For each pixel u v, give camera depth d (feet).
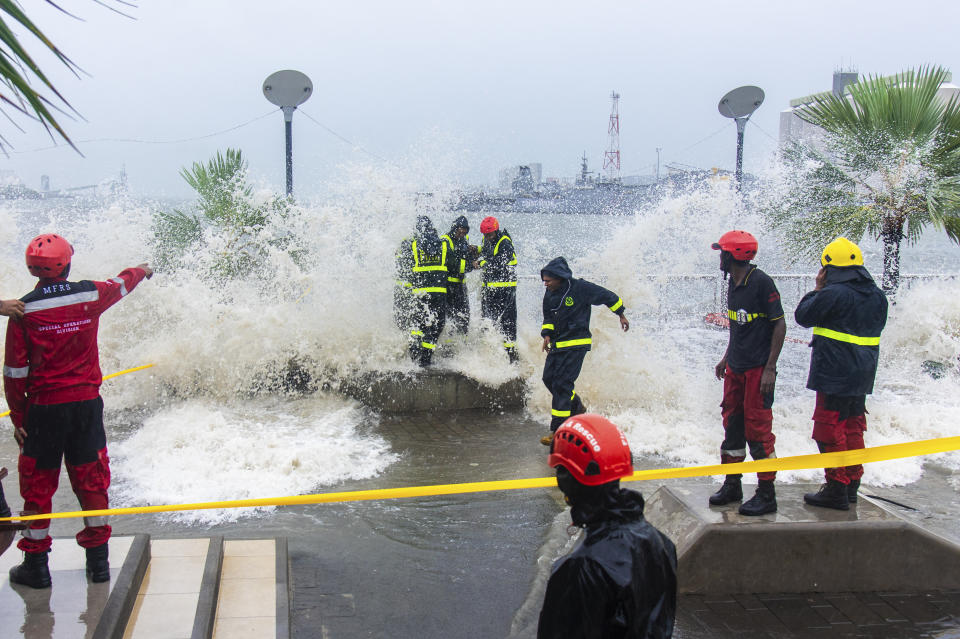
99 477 12.05
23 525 10.80
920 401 27.73
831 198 35.94
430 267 28.17
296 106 39.22
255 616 12.44
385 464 21.21
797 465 11.34
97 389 12.19
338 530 16.63
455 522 17.13
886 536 14.05
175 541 14.73
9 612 10.87
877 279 39.22
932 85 34.35
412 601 13.51
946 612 13.34
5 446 22.03
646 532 6.64
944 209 32.78
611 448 6.58
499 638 12.29
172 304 28.78
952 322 33.17
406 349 29.04
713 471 11.16
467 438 23.98
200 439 22.24
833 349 14.64
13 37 6.57
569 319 22.63
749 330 14.90
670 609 6.73
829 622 12.92
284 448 21.34
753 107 47.29
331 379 28.40
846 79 56.75
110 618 10.74
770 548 13.88
